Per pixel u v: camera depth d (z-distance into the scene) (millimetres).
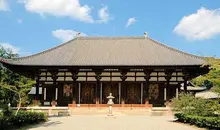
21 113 28047
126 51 54062
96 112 47344
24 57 50719
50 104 52688
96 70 49875
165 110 45062
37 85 49938
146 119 36406
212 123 25266
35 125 27578
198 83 29766
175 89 52750
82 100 53375
